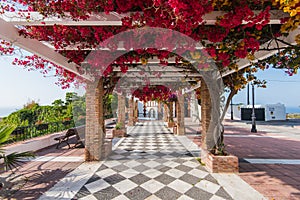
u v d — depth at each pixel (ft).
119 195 8.96
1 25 6.98
